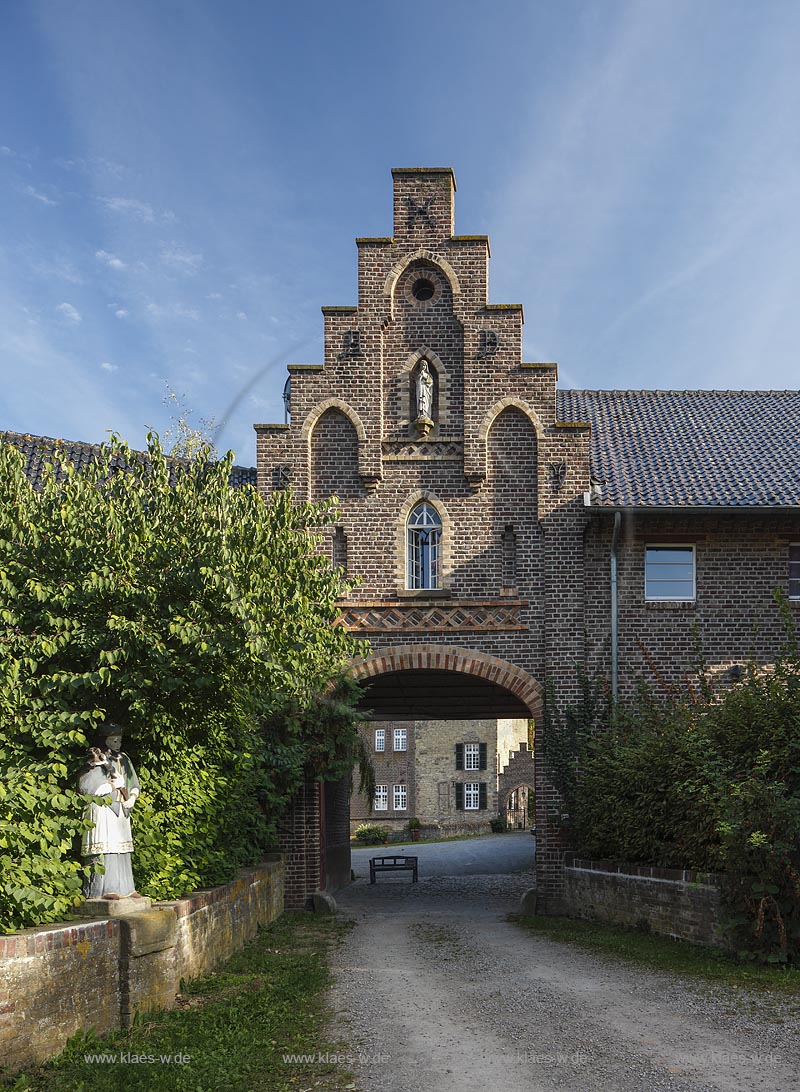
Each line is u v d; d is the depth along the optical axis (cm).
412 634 2200
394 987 1305
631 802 1802
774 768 1467
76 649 1227
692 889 1565
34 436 2425
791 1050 966
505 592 2206
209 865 1509
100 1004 1057
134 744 1359
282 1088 889
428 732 6869
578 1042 1006
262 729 2073
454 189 2350
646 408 2772
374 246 2311
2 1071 900
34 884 1041
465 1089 870
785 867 1371
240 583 1298
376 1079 906
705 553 2217
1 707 1088
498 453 2252
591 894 1938
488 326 2275
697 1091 852
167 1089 876
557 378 2248
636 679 2181
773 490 2200
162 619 1229
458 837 6169
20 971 934
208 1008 1166
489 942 1695
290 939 1727
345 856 3016
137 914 1134
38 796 1027
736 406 2773
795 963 1362
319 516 1485
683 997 1190
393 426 2272
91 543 1233
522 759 6769
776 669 1591
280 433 2267
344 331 2292
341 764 2166
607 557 2219
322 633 1420
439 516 2247
